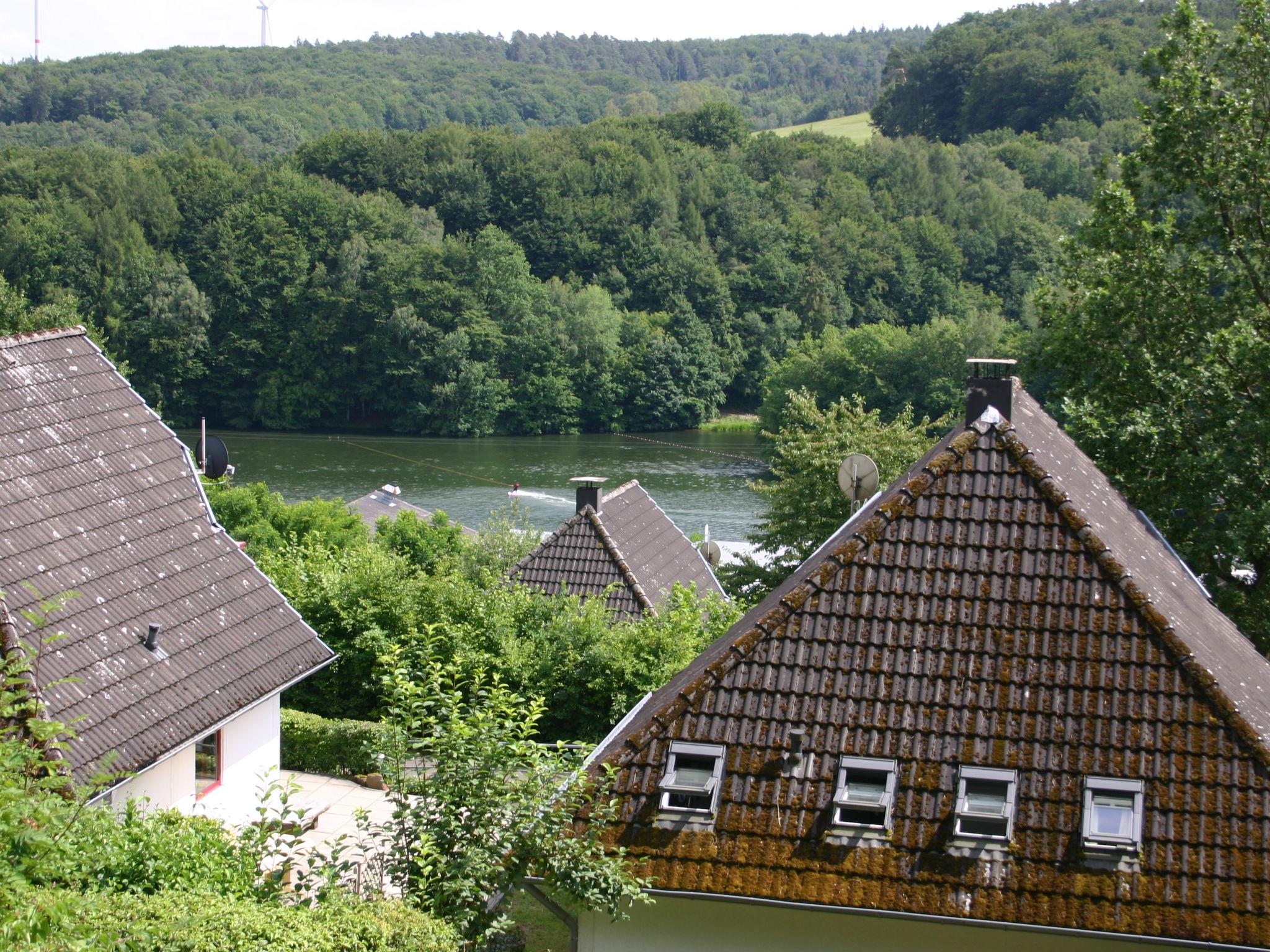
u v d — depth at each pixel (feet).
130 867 45.06
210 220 497.87
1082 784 46.06
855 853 46.06
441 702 54.08
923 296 535.19
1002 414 60.03
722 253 555.28
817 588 52.19
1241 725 46.37
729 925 47.42
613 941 48.26
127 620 67.15
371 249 486.79
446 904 45.57
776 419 399.24
